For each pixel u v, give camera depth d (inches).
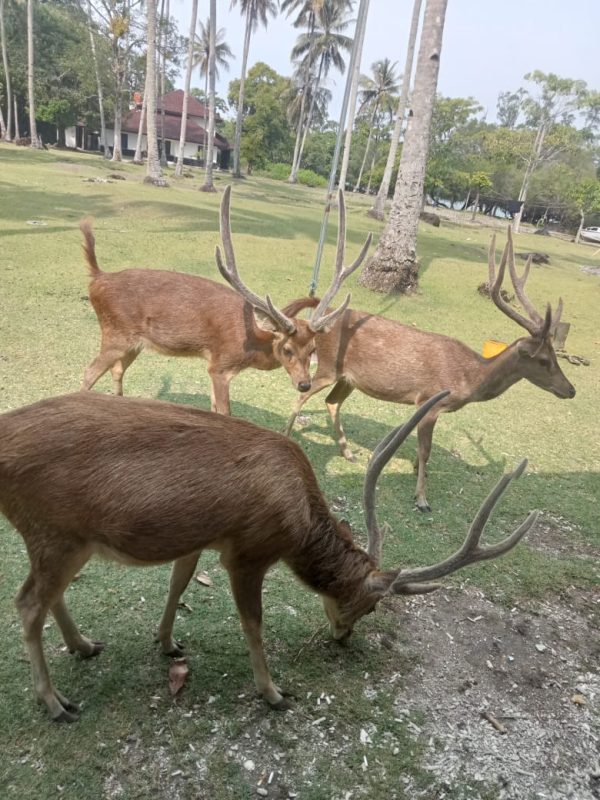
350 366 203.6
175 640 121.4
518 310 477.7
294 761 101.0
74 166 1064.8
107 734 100.0
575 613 152.9
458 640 136.4
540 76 1648.6
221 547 101.0
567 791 104.3
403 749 106.5
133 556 95.7
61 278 362.6
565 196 1775.3
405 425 102.3
